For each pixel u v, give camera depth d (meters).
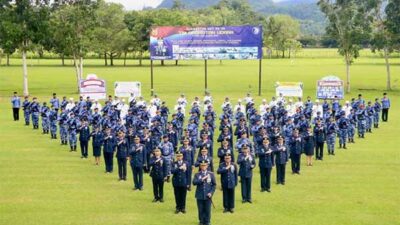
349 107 42.91
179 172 22.98
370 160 34.31
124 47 150.88
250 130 40.44
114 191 26.88
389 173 30.78
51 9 75.94
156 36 69.50
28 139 41.59
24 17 73.12
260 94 71.88
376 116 47.72
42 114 44.47
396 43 80.44
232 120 44.16
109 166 30.91
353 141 41.00
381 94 75.25
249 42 68.88
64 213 23.16
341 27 79.50
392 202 24.88
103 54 161.50
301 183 28.52
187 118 51.22
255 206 24.23
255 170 31.66
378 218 22.48
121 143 28.78
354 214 23.02
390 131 46.06
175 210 23.61
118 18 155.50
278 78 102.81
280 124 38.84
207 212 21.45
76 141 37.84
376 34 80.62
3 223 21.80
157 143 31.27
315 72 119.31
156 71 124.00
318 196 25.92
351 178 29.59
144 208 24.00
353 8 78.69
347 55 79.38
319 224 21.67
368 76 108.19
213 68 136.25
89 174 30.50
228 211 23.30
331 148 36.09
